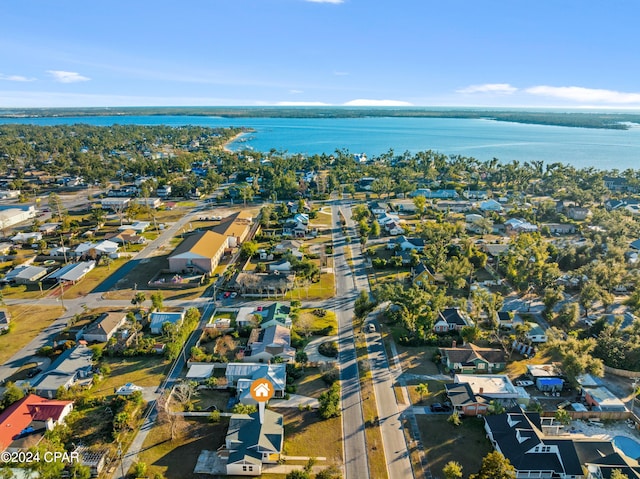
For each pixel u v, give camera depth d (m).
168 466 58.12
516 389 73.19
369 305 92.75
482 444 62.72
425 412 69.19
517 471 57.28
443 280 117.88
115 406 68.00
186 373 78.19
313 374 78.31
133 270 126.81
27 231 161.75
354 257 137.62
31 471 53.69
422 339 88.00
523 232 157.50
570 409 70.44
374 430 65.00
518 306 104.12
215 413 66.69
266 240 154.12
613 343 82.06
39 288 114.44
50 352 83.88
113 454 60.03
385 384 75.81
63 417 66.38
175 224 174.50
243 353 82.88
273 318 92.00
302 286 115.00
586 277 112.06
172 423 65.25
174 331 87.81
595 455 58.78
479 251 136.50
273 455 59.06
